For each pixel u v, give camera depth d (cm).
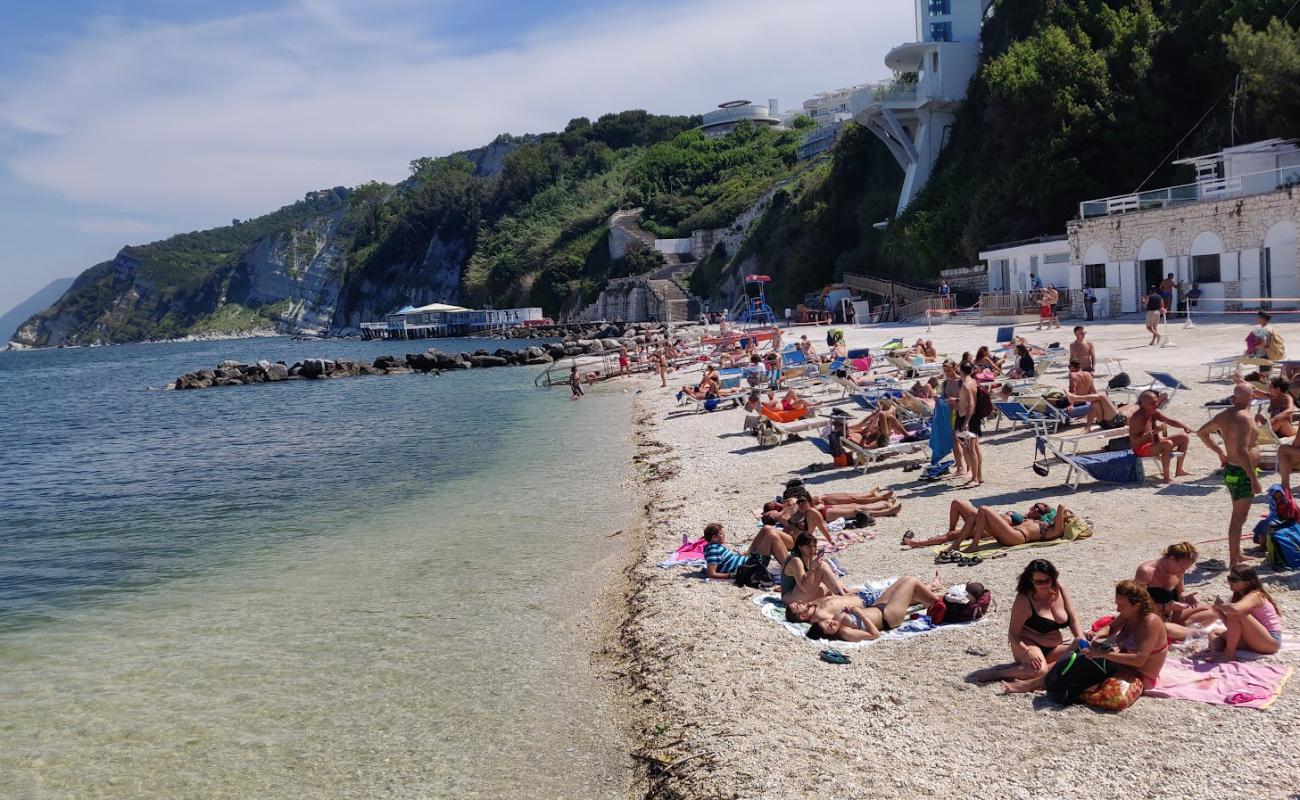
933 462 1361
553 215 14775
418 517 1584
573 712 790
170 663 960
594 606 1058
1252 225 2870
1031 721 643
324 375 5872
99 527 1678
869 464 1504
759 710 721
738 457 1823
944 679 724
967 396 1325
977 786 576
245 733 787
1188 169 4303
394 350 9844
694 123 17500
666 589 1049
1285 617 730
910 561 1003
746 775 629
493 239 14950
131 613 1142
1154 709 634
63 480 2298
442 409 3441
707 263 10212
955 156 5869
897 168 7088
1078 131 4656
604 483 1764
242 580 1261
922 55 6269
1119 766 574
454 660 923
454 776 695
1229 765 559
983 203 5100
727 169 12550
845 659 788
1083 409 1528
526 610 1059
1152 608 649
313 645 987
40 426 3822
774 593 989
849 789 594
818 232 7575
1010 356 2278
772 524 1111
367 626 1038
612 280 11175
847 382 2227
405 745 748
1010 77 4969
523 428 2703
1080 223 3644
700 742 689
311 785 695
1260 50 3594
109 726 816
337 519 1616
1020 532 998
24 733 810
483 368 5859
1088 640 708
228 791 695
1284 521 829
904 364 2428
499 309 13138
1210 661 682
